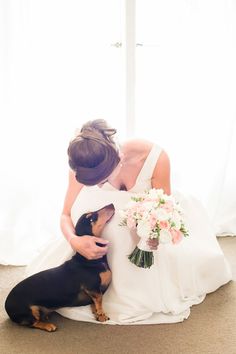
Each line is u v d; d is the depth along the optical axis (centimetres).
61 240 194
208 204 261
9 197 234
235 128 258
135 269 174
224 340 162
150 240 161
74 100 234
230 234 263
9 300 166
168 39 238
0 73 219
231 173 266
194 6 233
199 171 257
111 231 173
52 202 243
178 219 158
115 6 230
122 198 177
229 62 244
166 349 158
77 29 225
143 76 243
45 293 164
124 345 160
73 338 164
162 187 179
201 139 253
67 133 236
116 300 175
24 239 238
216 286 197
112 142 157
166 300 176
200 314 180
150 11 234
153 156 176
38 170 234
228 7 237
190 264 185
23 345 161
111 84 240
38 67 223
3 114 224
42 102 228
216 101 247
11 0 212
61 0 219
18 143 230
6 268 225
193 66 242
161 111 248
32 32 219
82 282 166
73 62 228
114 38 235
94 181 158
